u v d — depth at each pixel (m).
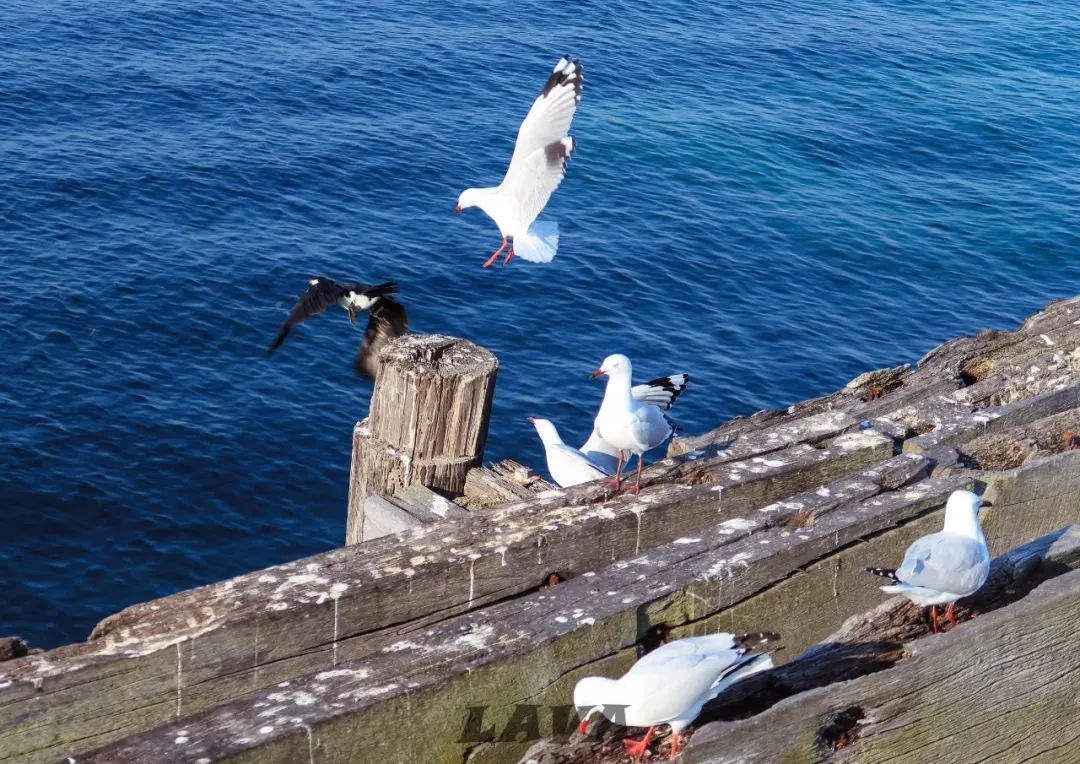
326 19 42.97
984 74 46.03
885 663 5.56
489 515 6.54
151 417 20.80
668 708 4.90
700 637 5.17
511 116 36.22
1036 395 8.88
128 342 22.84
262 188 29.58
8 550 17.55
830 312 27.25
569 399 22.53
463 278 26.42
